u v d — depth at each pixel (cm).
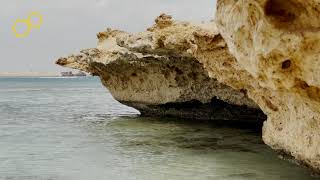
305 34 588
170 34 1620
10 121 2464
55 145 1597
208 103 2091
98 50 2281
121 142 1650
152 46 1695
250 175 1078
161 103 2231
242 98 1912
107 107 3634
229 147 1488
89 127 2147
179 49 1655
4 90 7350
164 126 2078
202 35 1157
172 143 1598
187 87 2084
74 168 1214
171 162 1263
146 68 2159
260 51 646
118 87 2439
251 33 663
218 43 1124
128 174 1131
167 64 2041
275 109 1048
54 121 2464
